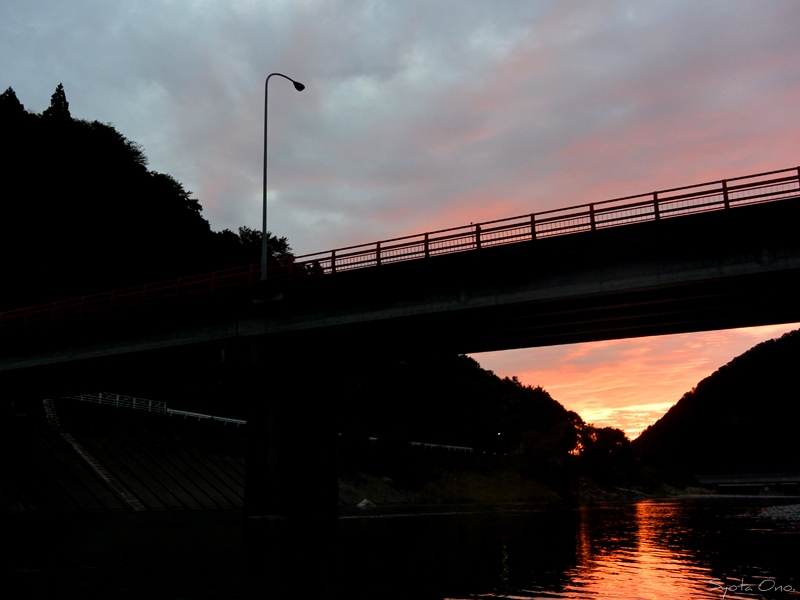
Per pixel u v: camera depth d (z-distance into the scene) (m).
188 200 135.88
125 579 16.14
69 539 27.58
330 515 40.47
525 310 35.09
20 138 104.00
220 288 42.59
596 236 32.03
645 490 160.38
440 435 136.62
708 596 13.35
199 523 38.00
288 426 38.78
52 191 103.88
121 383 54.91
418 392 132.25
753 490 189.38
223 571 17.48
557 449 132.12
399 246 36.91
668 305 35.31
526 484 113.69
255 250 136.25
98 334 45.03
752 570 17.41
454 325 38.31
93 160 113.44
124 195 114.50
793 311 36.56
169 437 69.69
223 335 40.62
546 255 32.97
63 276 98.38
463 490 98.62
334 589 14.47
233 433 79.56
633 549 23.44
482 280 34.78
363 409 114.06
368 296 37.44
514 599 13.07
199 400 94.81
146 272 110.75
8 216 96.00
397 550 22.81
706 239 30.30
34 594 14.03
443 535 29.89
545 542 26.36
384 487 85.25
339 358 44.38
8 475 51.25
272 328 39.41
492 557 20.72
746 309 36.09
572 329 40.47
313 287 38.38
